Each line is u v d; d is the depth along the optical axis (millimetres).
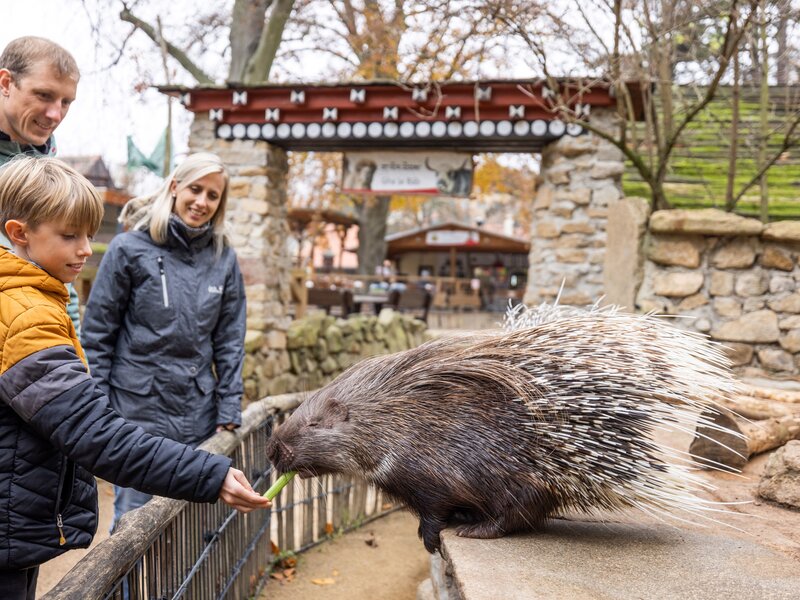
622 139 5051
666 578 1562
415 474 1747
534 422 1729
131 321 2455
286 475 1897
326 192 18344
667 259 4031
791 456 2205
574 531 1851
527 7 4461
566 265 5992
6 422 1312
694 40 4918
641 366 1803
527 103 5816
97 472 1325
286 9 9797
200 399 2535
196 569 2129
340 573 3230
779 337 3898
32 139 2035
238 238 6348
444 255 27828
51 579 3084
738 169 6344
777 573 1615
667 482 1757
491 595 1409
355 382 1923
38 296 1326
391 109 5996
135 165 8797
